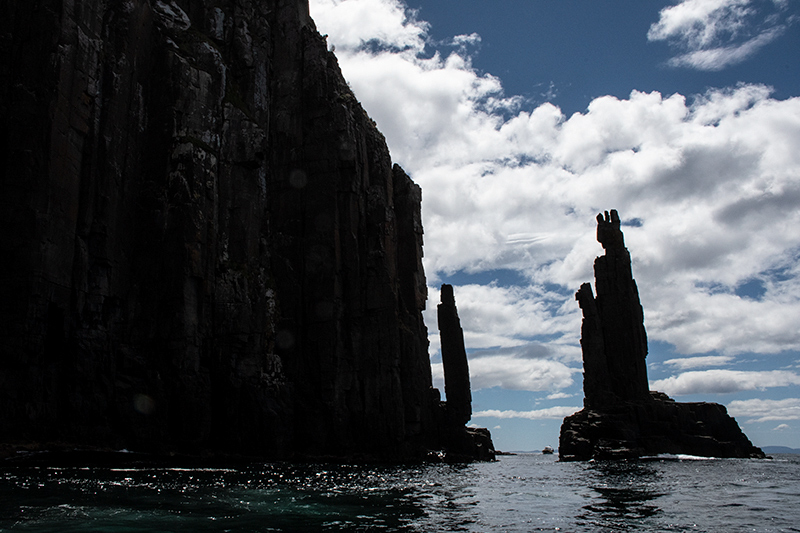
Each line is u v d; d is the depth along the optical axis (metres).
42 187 56.94
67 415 57.16
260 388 73.44
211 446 68.94
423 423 97.00
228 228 77.06
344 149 90.81
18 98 58.59
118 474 46.72
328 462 77.62
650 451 112.44
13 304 54.25
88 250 62.44
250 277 76.81
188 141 72.81
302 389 81.94
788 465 99.69
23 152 56.97
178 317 66.38
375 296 89.19
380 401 85.38
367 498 39.09
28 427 53.47
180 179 70.38
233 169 79.06
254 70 91.00
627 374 126.69
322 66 94.75
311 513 31.77
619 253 133.50
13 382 53.28
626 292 130.75
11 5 61.66
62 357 58.47
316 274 86.06
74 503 30.83
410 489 46.16
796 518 33.94
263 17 97.62
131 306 66.81
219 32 88.94
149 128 73.50
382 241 92.38
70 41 61.75
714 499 43.06
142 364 64.62
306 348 83.88
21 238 55.41
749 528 30.44
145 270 68.12
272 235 88.81
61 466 52.31
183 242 68.25
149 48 75.81
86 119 63.50
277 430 73.00
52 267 56.97
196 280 69.25
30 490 34.84
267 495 37.88
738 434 130.62
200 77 77.38
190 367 66.38
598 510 36.66
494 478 61.72
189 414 65.06
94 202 63.59
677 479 62.50
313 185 90.06
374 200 94.44
